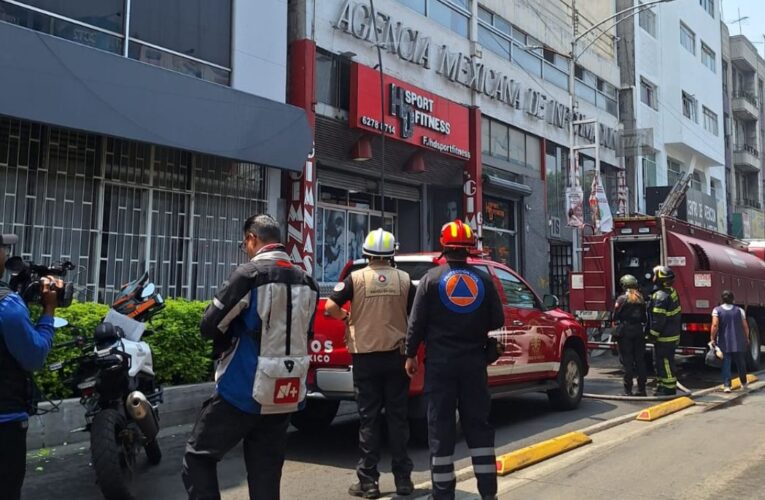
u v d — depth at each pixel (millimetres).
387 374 5250
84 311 7395
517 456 6012
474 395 4473
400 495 5176
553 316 8852
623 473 5785
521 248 19719
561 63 22391
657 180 29047
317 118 12727
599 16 26094
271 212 11336
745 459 6250
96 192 9125
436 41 16000
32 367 3100
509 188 18359
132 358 5480
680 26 31875
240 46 10977
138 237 9586
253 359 3393
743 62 40531
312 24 12570
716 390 10891
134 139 8703
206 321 3391
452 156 15953
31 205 8453
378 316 5250
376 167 14617
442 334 4484
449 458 4430
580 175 23016
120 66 8586
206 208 10430
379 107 13656
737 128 40969
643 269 13633
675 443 6938
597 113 24609
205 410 3463
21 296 3568
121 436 4984
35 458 6219
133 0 9602
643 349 10211
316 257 14086
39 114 7738
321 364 6402
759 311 15531
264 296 3406
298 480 5691
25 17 8492
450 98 16391
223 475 5836
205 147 9609
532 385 8328
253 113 10344
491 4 18531
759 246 17891
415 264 7066
